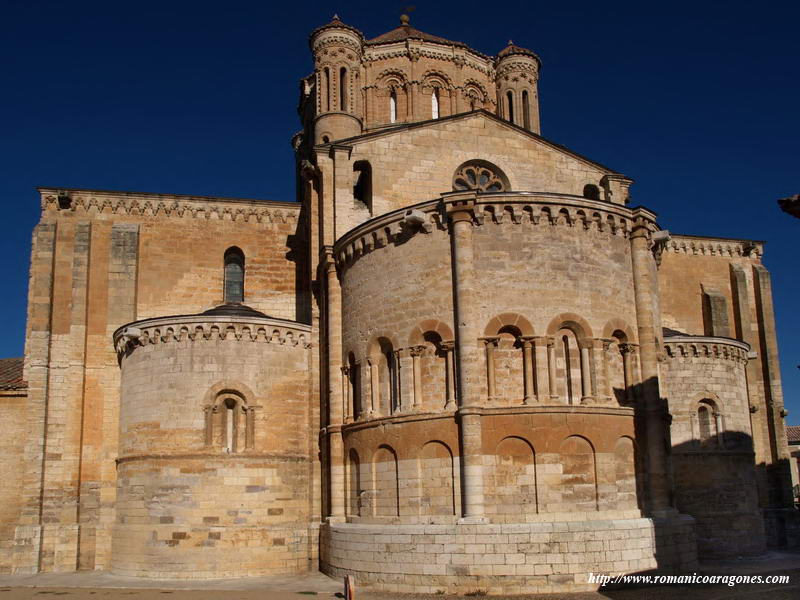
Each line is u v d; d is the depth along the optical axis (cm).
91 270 4300
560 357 2953
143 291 4319
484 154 3978
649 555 2797
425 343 3023
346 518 3234
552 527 2691
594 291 3028
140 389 3569
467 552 2698
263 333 3603
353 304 3359
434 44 5219
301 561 3447
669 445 3139
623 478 2916
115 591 3003
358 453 3177
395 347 3098
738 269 5400
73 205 4369
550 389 2883
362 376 3222
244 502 3397
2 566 3881
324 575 3288
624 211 3166
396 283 3144
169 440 3431
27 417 4019
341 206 3675
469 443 2788
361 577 2939
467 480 2766
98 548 3944
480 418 2819
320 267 3697
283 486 3494
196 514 3344
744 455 3900
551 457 2802
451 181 3903
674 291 5281
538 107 5219
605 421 2905
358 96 4691
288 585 3023
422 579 2755
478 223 3011
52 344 4147
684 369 3866
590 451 2861
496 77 5300
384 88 5141
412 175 3847
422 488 2895
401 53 5144
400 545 2828
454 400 2889
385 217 3200
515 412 2820
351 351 3338
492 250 2988
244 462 3431
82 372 4119
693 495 3722
